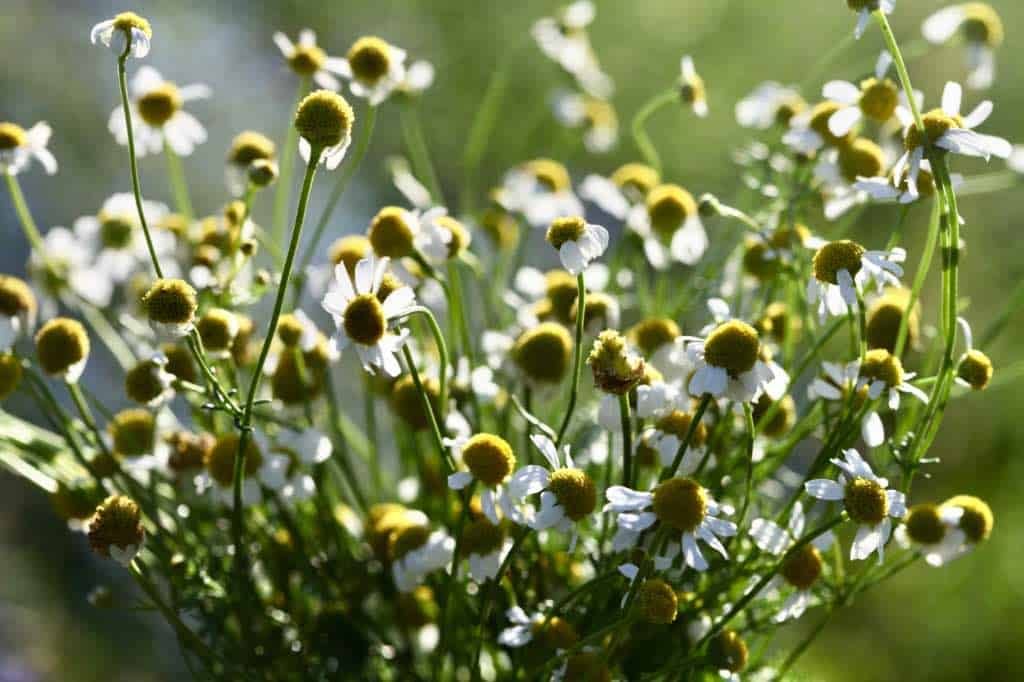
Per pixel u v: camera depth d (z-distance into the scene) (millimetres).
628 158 1842
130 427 625
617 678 594
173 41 1922
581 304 585
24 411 1138
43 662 1252
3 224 1596
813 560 591
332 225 1472
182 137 661
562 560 617
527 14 2088
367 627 622
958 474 1374
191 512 625
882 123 645
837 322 616
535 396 618
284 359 626
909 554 607
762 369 576
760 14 2098
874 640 1156
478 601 613
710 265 656
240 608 600
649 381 595
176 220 667
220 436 625
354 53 646
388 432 854
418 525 604
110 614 1336
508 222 705
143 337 640
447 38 2104
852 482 577
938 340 619
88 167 1744
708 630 592
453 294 625
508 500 582
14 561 1343
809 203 644
